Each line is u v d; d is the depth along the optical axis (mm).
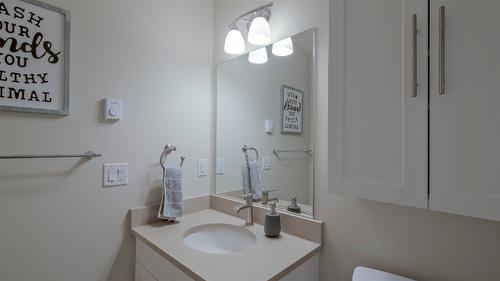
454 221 870
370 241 1049
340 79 904
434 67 711
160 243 1167
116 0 1337
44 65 1109
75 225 1210
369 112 837
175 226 1395
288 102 1348
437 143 704
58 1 1159
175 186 1457
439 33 700
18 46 1047
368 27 844
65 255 1185
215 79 1768
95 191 1268
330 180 926
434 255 906
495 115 624
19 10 1050
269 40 1395
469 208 655
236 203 1562
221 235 1412
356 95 867
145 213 1423
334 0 922
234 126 1637
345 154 891
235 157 1623
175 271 1020
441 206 698
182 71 1610
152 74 1473
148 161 1453
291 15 1340
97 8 1271
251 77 1542
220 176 1712
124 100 1359
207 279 867
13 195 1054
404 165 762
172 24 1564
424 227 927
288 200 1335
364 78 849
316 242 1182
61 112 1147
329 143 929
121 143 1351
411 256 953
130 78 1384
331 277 1156
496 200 620
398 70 779
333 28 924
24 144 1073
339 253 1136
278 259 1016
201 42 1719
